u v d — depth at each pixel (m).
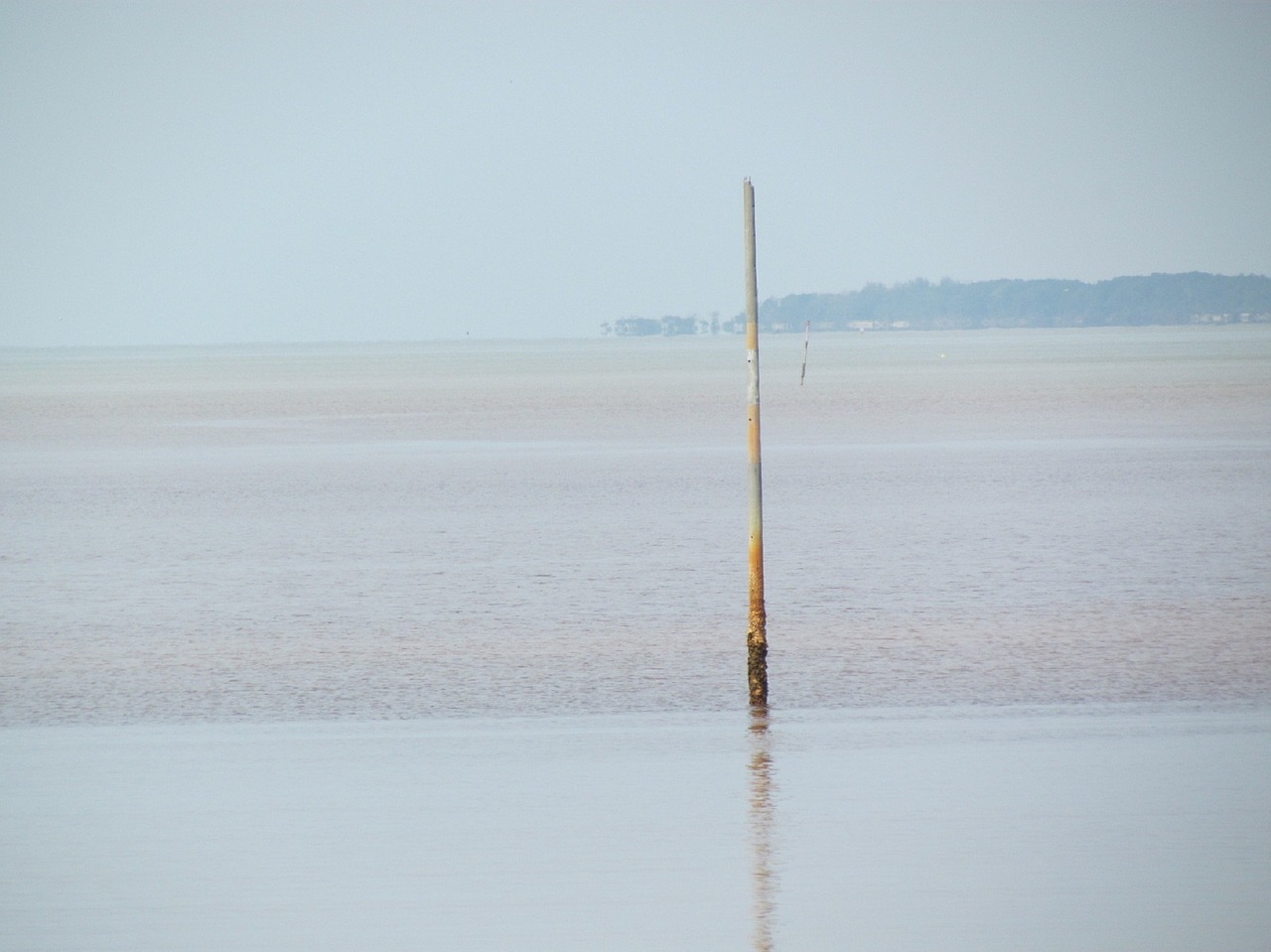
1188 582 114.50
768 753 64.94
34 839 54.09
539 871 50.22
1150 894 47.59
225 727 72.31
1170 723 69.62
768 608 105.75
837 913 46.34
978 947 43.91
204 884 49.47
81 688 82.00
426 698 78.44
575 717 73.50
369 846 52.94
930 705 74.94
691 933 45.03
